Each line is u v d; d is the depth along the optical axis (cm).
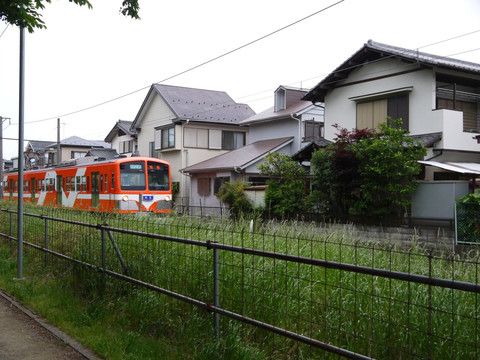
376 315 403
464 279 514
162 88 3400
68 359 458
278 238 712
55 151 5147
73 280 700
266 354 421
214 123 3152
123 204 1881
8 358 459
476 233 1099
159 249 629
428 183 1415
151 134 3512
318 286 496
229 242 700
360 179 1509
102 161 2048
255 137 2922
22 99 813
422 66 1647
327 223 1515
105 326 531
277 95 2809
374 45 1862
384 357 376
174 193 3084
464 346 364
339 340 372
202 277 523
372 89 1848
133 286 585
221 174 2612
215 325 436
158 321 508
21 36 815
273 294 456
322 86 2005
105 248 644
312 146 1961
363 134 1530
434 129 1630
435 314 390
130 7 780
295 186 1855
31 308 620
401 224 1375
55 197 2461
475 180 1348
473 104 1819
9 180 3366
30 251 922
